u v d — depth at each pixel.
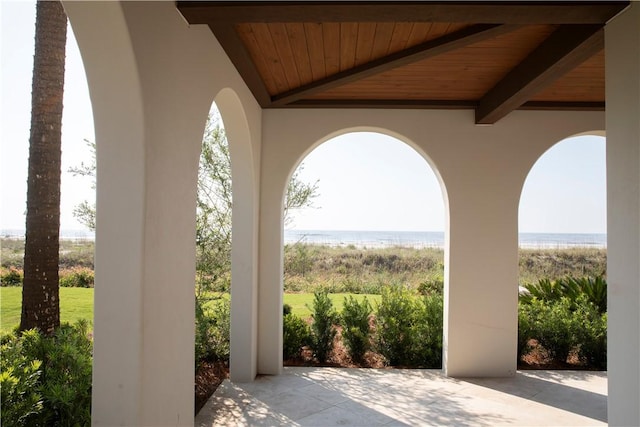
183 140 2.26
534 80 3.24
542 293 6.17
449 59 3.45
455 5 2.13
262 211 4.51
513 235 4.50
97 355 1.79
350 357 5.15
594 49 2.67
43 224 4.07
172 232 2.12
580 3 2.11
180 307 2.24
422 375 4.50
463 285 4.48
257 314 4.45
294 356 5.12
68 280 10.27
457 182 4.52
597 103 4.38
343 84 3.77
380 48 3.15
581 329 4.88
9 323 6.93
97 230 1.80
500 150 4.53
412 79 3.88
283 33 2.91
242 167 4.13
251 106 3.98
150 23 1.87
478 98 4.37
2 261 10.26
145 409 1.84
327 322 5.08
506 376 4.46
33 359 2.77
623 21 2.15
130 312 1.78
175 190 2.15
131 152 1.80
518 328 4.95
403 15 2.23
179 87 2.19
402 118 4.54
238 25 2.79
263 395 3.86
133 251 1.79
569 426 3.30
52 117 4.14
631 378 2.07
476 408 3.62
